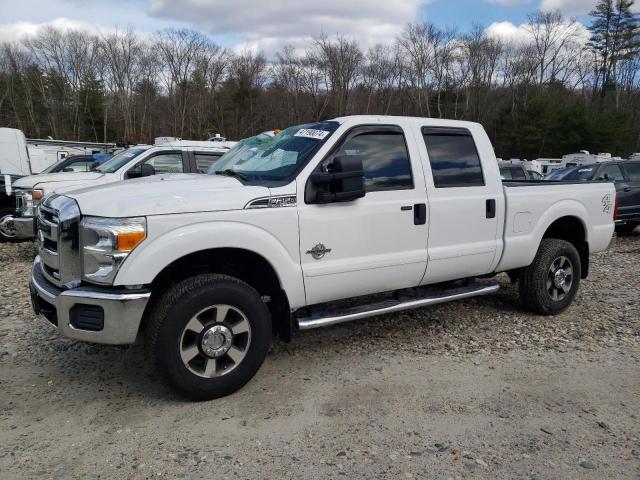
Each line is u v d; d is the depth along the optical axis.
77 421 3.49
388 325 5.42
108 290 3.46
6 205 11.02
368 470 2.94
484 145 5.14
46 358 4.57
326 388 3.96
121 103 59.62
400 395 3.83
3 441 3.25
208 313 3.70
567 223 5.98
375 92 61.06
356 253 4.27
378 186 4.38
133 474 2.90
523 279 5.65
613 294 6.68
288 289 3.98
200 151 9.48
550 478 2.86
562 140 49.47
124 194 3.62
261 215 3.82
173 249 3.50
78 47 59.69
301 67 57.16
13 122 60.81
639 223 12.57
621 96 64.62
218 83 56.47
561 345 4.84
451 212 4.77
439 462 3.01
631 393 3.86
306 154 4.16
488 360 4.48
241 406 3.68
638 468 2.96
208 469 2.95
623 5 64.38
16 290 6.98
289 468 2.96
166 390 3.94
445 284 5.35
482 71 62.44
